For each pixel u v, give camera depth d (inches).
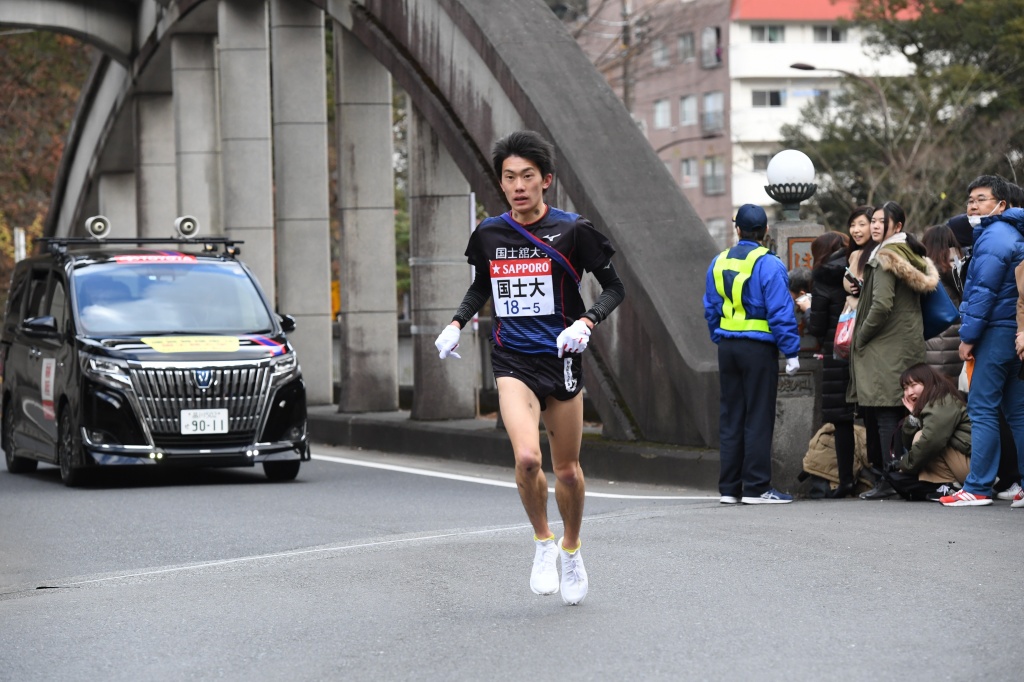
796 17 4266.7
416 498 686.5
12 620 398.0
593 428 1016.9
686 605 371.6
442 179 1045.2
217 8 1421.0
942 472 582.2
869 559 422.3
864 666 308.8
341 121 1141.7
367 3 1074.1
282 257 1238.9
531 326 369.4
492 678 311.9
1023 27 2497.5
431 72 984.3
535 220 371.6
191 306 803.4
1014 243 550.3
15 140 2760.8
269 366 772.0
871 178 2324.1
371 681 315.6
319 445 1131.3
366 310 1146.7
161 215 1856.5
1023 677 297.3
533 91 858.1
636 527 499.8
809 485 643.5
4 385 922.1
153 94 1851.6
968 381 580.1
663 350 753.6
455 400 1043.3
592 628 351.6
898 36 2711.6
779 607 365.7
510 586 408.2
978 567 407.2
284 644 352.8
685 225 797.9
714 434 714.2
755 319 590.9
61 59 2741.1
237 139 1318.9
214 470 879.7
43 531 598.5
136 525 606.5
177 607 401.1
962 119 2410.2
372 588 413.1
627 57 2362.2
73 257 834.8
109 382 746.8
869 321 588.1
